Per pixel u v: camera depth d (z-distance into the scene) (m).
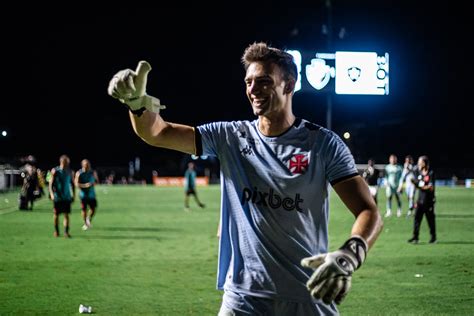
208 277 10.48
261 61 3.37
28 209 27.53
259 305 3.37
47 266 11.66
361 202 3.24
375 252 13.38
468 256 12.77
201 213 25.14
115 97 3.19
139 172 68.56
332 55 31.42
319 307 3.37
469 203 30.09
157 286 9.75
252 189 3.41
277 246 3.36
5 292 9.29
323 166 3.37
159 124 3.38
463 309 8.23
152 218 22.70
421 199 14.97
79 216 23.61
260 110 3.37
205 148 3.53
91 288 9.59
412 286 9.69
